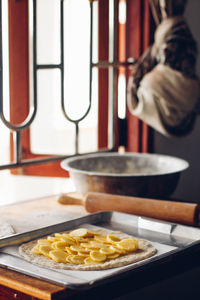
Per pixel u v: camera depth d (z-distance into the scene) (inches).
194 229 45.3
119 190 53.0
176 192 78.7
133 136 76.7
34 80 59.7
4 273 37.0
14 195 92.4
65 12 95.5
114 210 51.3
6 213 53.7
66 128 161.0
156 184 52.9
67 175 71.3
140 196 53.3
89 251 40.3
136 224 48.4
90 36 65.9
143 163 62.1
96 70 75.5
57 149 127.8
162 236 45.6
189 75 70.4
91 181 53.4
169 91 68.9
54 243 41.3
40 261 38.3
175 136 73.2
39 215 53.1
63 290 34.1
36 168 71.5
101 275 36.2
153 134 76.4
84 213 54.2
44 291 33.7
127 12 75.4
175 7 69.8
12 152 67.3
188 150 77.2
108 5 72.4
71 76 87.0
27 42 65.3
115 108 74.8
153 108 69.4
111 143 75.4
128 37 75.9
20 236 42.6
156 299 66.7
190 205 48.3
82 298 36.5
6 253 40.3
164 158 60.7
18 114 66.9
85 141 146.4
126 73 77.1
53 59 93.9
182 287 67.9
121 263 38.0
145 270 40.4
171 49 69.0
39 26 83.7
